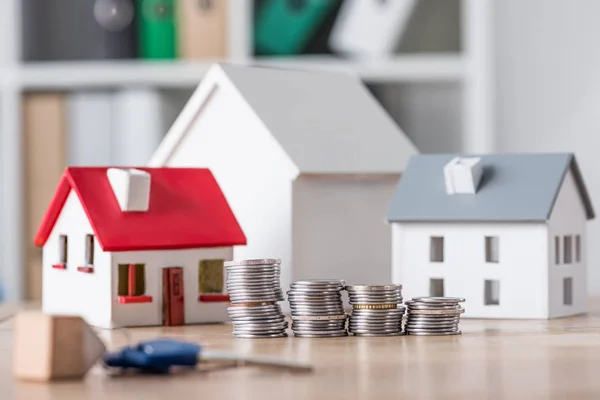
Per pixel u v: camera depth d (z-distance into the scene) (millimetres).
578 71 3551
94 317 1845
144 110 3240
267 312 1649
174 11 3201
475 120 3170
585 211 2078
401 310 1671
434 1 3166
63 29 3225
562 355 1424
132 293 1830
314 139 2143
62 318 1186
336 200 2127
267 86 2191
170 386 1150
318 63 3176
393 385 1165
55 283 1976
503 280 1927
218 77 2148
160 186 1915
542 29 3551
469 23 3158
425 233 1966
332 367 1309
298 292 1651
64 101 3252
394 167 2207
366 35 3178
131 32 3213
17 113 3240
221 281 1928
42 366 1174
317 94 2262
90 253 1884
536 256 1909
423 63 3156
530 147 3564
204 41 3191
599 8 3533
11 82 3229
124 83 3215
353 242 2152
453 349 1489
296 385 1162
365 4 3172
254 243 2109
